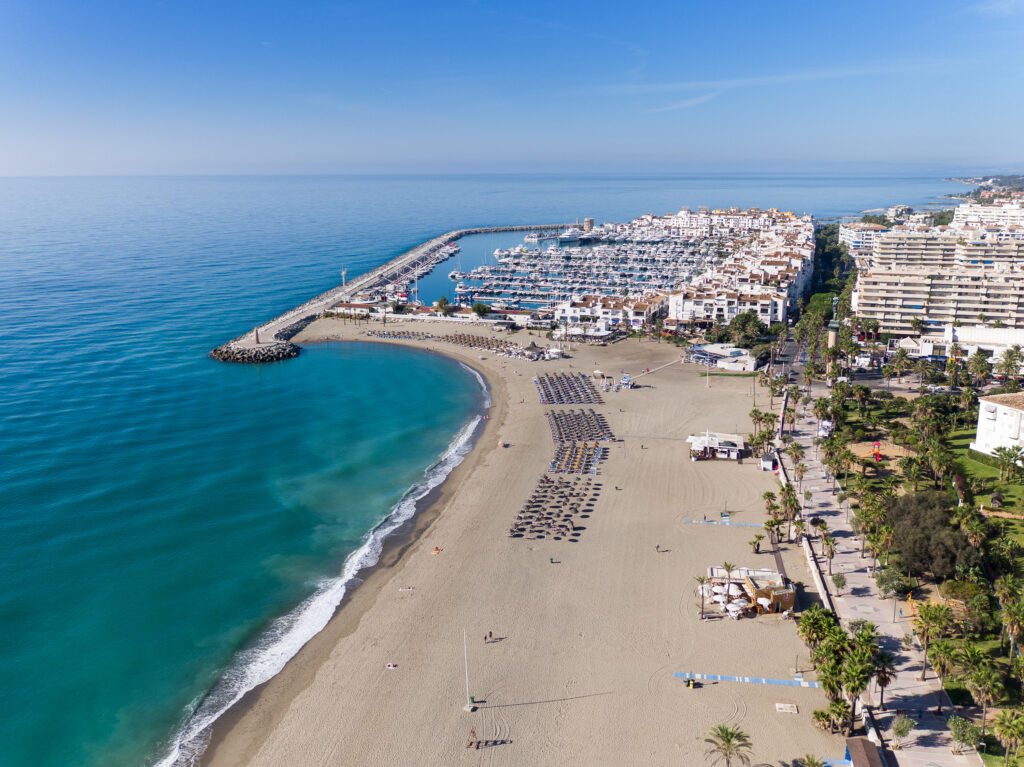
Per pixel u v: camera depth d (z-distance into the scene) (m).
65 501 120.12
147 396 182.00
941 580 87.38
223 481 129.00
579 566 96.50
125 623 87.06
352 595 92.12
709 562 96.31
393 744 66.00
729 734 60.25
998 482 112.56
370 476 131.88
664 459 134.88
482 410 172.12
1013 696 65.88
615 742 65.00
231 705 72.75
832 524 104.62
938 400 143.88
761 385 180.75
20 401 174.25
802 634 71.88
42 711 72.75
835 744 63.56
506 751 64.44
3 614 88.62
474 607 87.69
